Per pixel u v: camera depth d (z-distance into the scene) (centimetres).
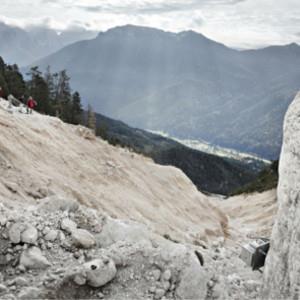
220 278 1034
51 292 840
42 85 6894
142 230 1237
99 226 1181
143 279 948
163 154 16238
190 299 931
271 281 991
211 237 2842
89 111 7500
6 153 1902
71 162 2538
